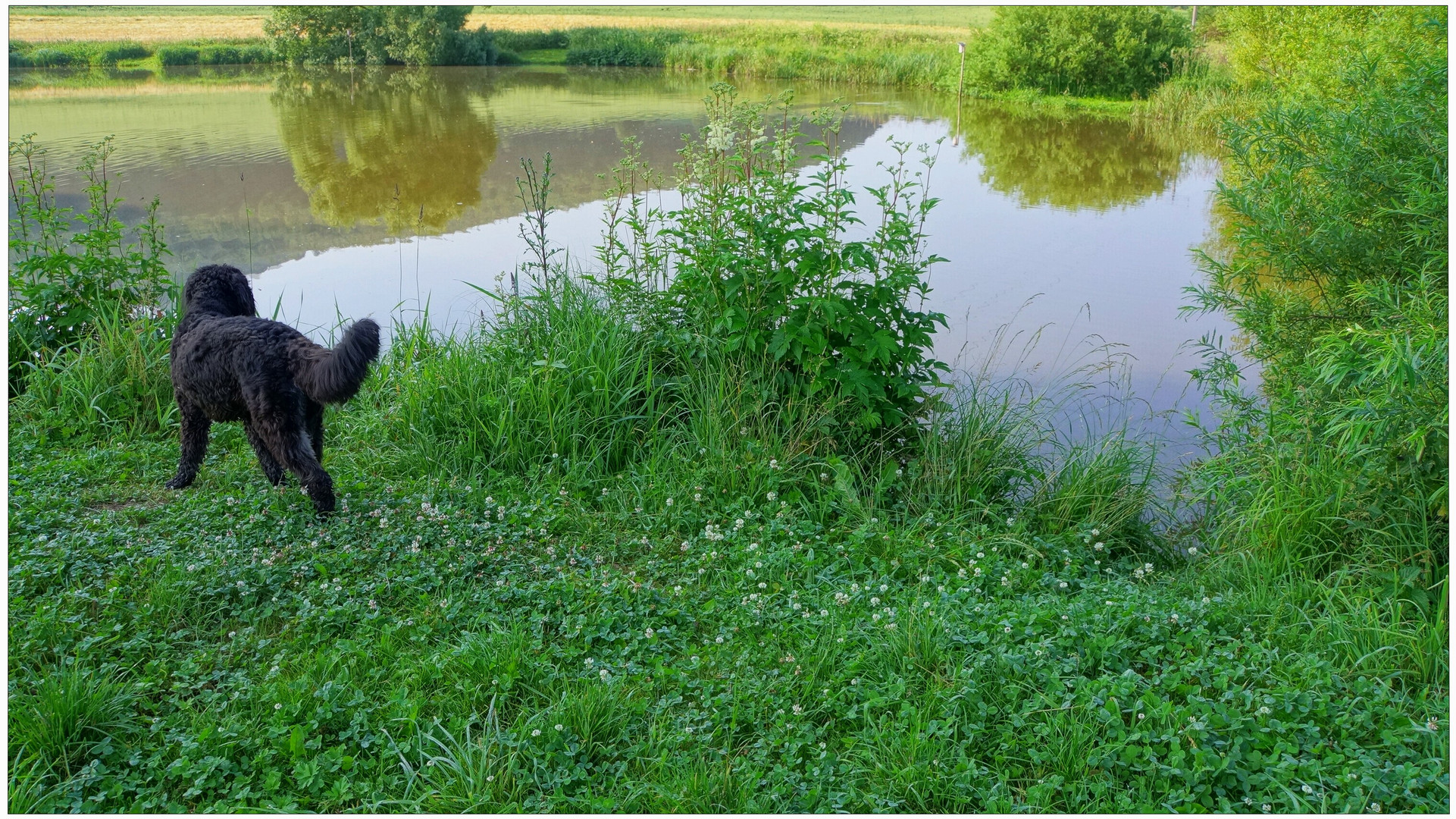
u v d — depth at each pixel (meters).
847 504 5.05
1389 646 3.61
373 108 20.47
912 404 5.96
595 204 11.95
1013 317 8.71
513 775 2.99
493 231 10.94
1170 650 3.66
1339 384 4.47
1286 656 3.61
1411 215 6.16
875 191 5.77
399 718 3.18
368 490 5.08
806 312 5.66
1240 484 4.98
